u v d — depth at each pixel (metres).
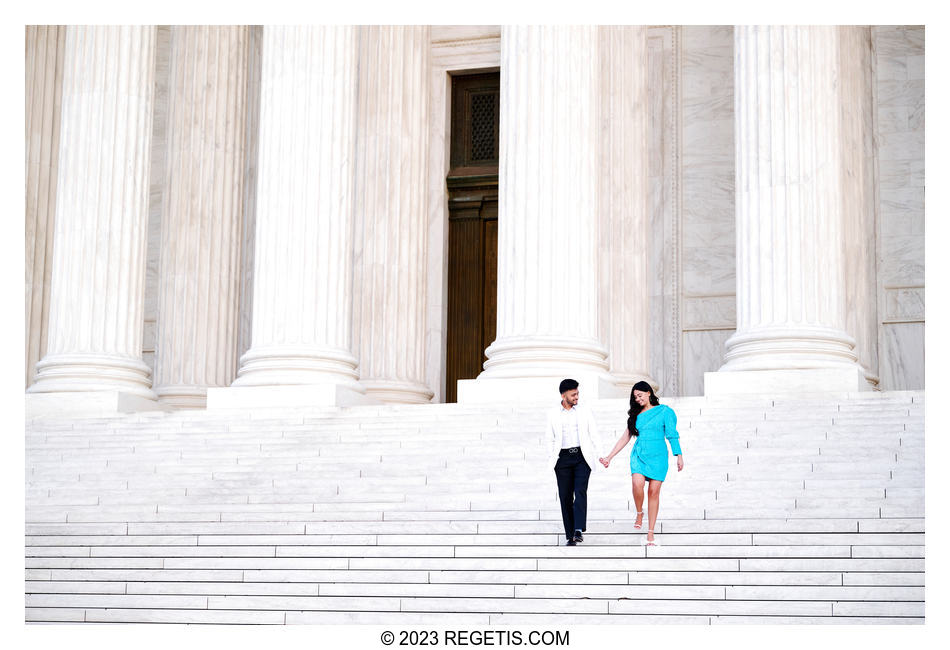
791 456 15.25
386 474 16.47
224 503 16.00
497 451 16.66
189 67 28.03
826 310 19.81
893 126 27.52
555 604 11.46
